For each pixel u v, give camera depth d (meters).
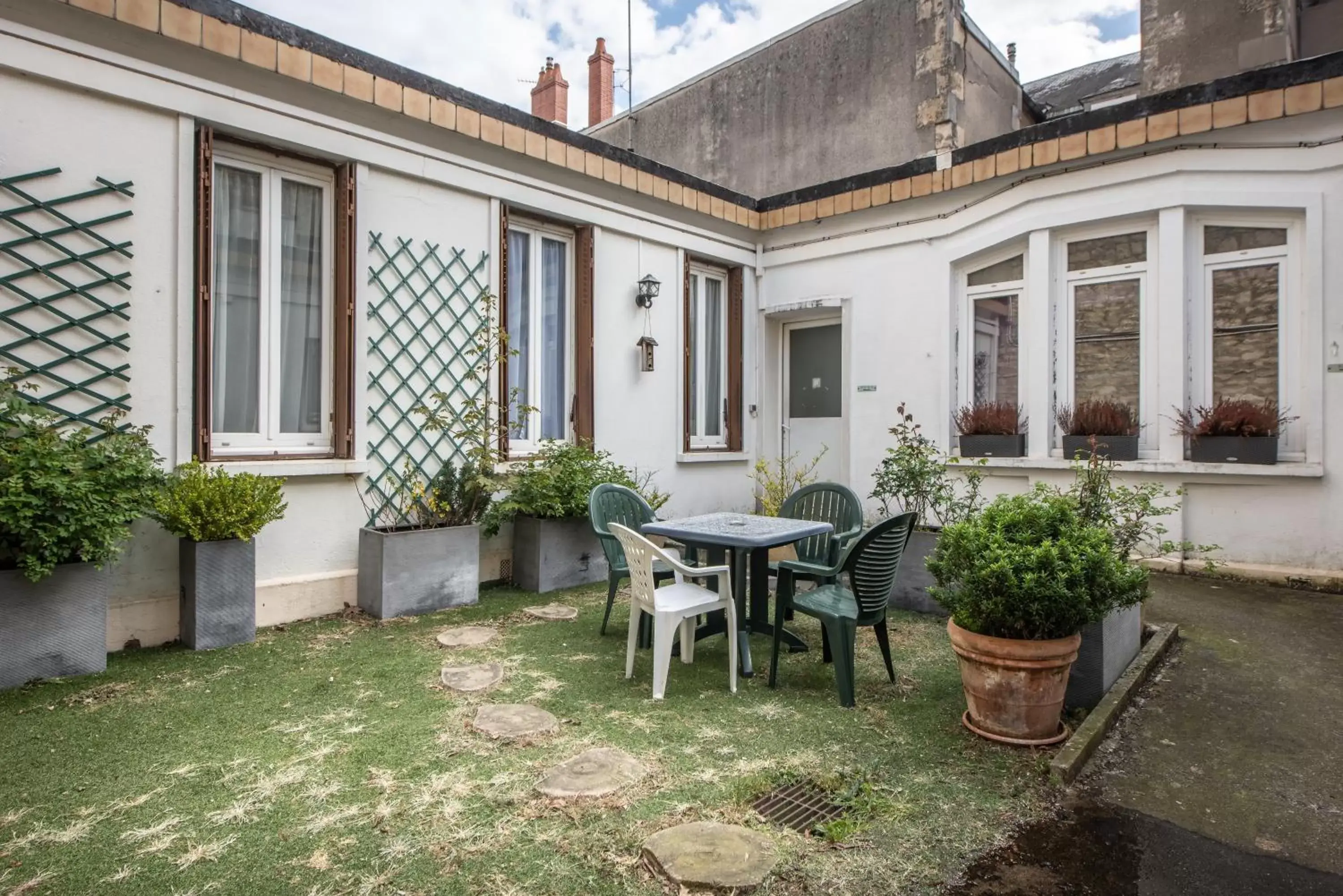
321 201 5.09
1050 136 6.23
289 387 4.99
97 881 2.05
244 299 4.77
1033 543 3.04
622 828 2.35
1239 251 5.70
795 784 2.68
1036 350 6.48
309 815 2.41
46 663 3.55
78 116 3.95
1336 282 5.28
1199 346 5.86
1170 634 4.21
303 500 4.85
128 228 4.10
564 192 6.38
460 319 5.67
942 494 5.68
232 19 4.34
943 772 2.77
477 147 5.73
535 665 3.94
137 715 3.19
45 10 3.79
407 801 2.50
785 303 8.30
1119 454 6.00
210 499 4.04
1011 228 6.61
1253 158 5.49
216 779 2.64
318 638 4.39
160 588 4.22
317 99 4.82
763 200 8.30
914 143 9.43
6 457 3.30
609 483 5.16
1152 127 5.73
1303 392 5.44
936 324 7.23
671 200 7.20
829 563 4.39
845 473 7.92
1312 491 5.37
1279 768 2.85
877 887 2.09
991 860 2.24
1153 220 5.97
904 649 4.30
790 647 4.28
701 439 8.14
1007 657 2.93
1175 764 2.88
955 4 9.30
